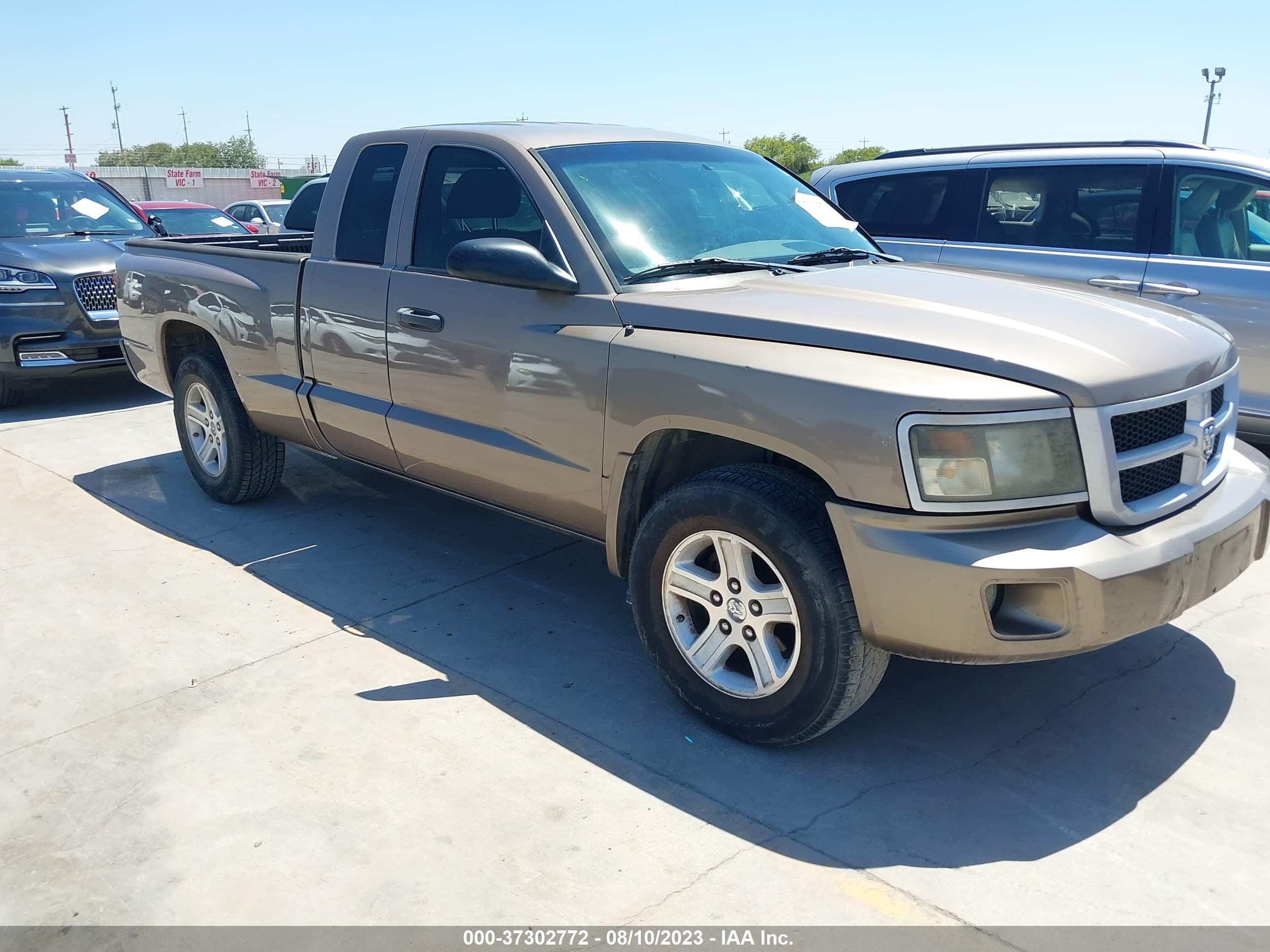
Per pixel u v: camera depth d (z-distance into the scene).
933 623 2.71
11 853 2.77
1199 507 2.97
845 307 3.12
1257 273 5.64
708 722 3.29
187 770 3.12
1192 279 5.83
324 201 4.59
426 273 4.05
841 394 2.78
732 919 2.47
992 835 2.77
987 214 6.56
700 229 3.85
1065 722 3.34
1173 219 5.94
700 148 4.36
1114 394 2.71
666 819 2.86
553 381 3.53
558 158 3.84
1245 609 4.15
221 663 3.81
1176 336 3.08
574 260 3.55
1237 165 5.76
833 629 2.87
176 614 4.24
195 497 5.80
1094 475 2.69
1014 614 2.71
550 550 4.95
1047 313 3.09
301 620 4.17
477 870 2.66
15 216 8.82
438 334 3.93
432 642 3.96
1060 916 2.46
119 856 2.74
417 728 3.35
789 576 2.92
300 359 4.68
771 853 2.71
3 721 3.44
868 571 2.75
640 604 3.39
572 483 3.57
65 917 2.52
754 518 2.96
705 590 3.20
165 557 4.89
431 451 4.12
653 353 3.21
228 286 5.01
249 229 17.23
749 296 3.31
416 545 5.00
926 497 2.68
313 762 3.16
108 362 8.20
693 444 3.45
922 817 2.85
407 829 2.83
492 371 3.74
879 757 3.15
